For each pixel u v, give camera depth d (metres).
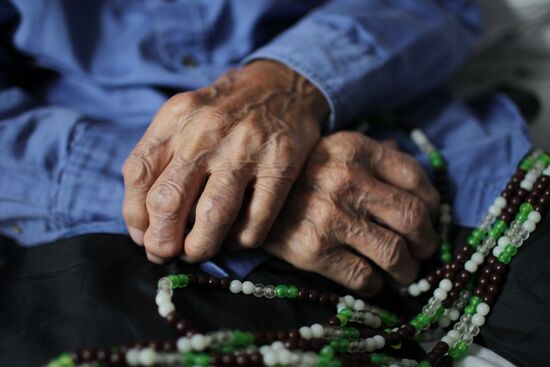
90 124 0.51
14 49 0.58
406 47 0.54
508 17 0.66
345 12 0.55
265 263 0.46
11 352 0.41
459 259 0.46
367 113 0.54
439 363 0.44
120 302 0.42
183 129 0.45
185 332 0.41
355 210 0.45
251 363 0.41
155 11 0.56
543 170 0.48
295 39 0.52
